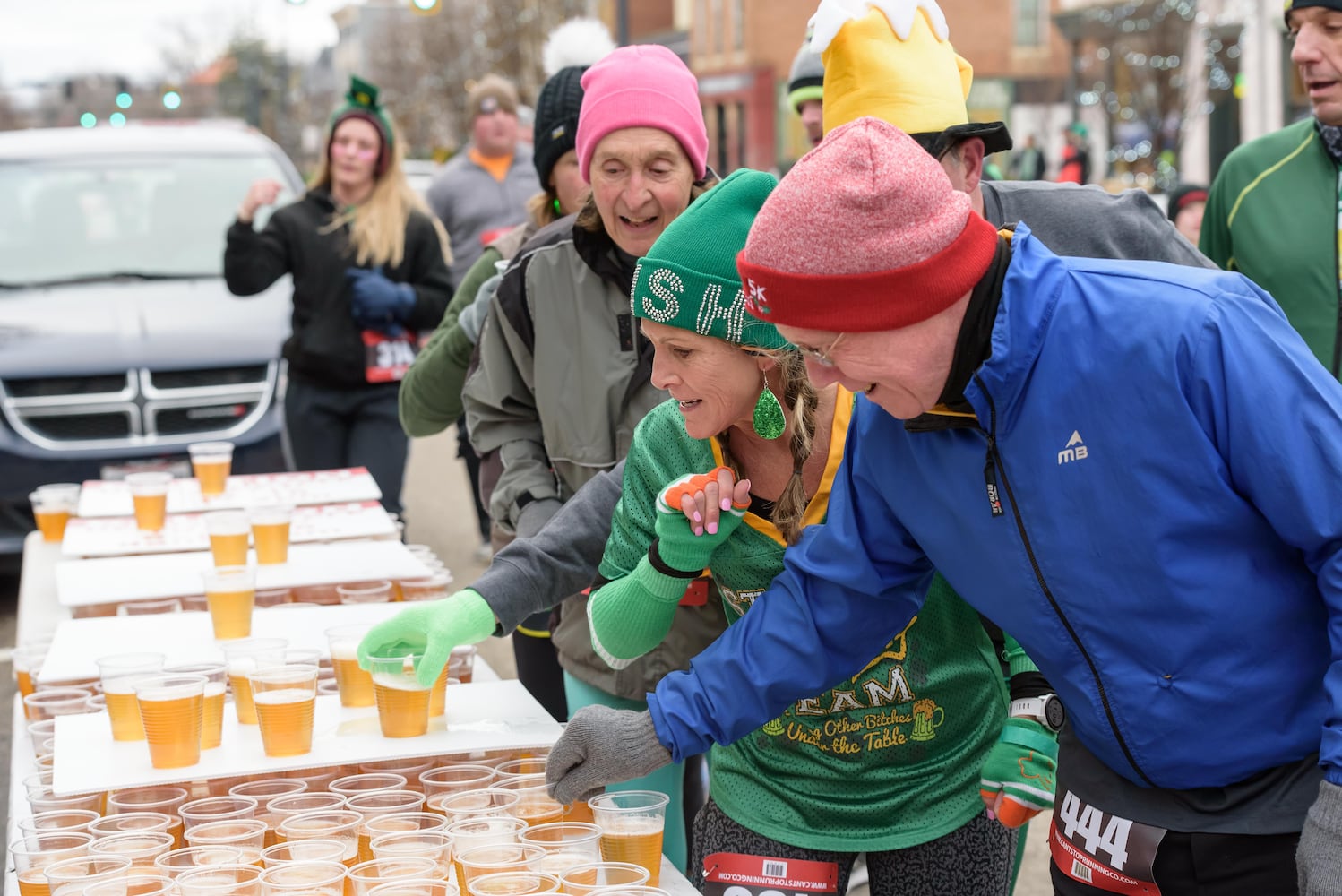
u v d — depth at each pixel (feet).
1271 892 6.35
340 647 8.72
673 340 7.46
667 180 9.78
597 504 8.71
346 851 6.70
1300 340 6.10
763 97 144.66
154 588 11.22
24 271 24.97
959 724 8.19
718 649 7.49
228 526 11.34
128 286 24.88
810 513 7.80
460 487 35.17
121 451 23.30
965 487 6.56
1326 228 12.15
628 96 9.71
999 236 6.25
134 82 175.52
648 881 6.94
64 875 6.50
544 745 7.99
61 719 8.63
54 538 14.99
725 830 8.43
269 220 20.40
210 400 23.86
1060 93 132.05
